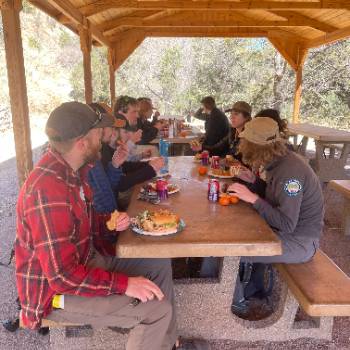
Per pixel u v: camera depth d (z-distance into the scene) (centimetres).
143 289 154
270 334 222
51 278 136
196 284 216
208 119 542
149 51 2000
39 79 1750
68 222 138
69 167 146
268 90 1603
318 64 1498
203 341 218
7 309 255
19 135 336
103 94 1881
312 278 200
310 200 211
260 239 169
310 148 943
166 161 314
